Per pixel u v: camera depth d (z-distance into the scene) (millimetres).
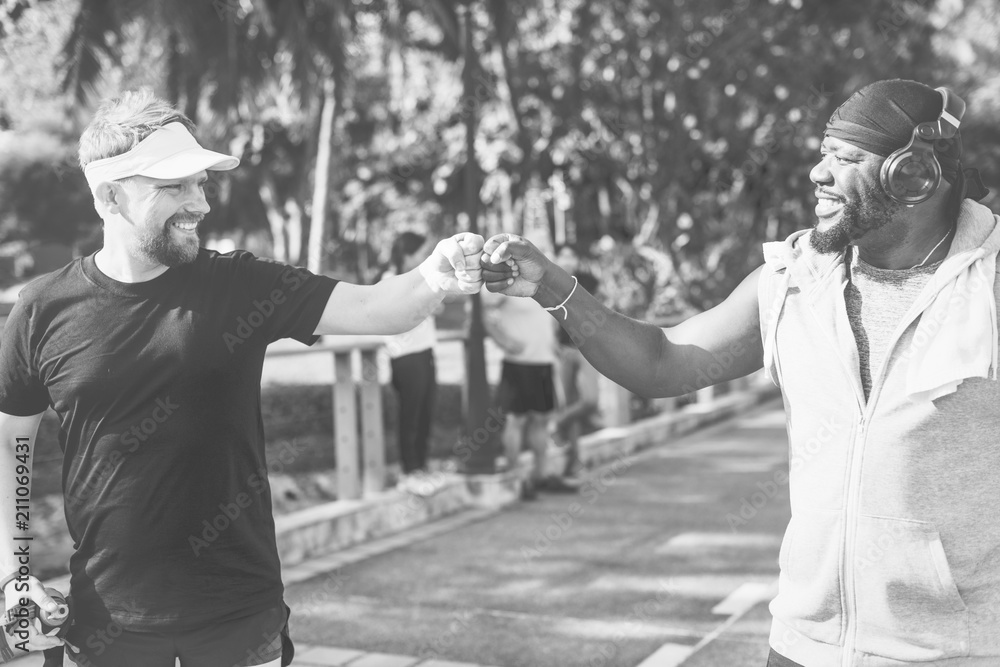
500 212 21453
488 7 14906
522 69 18156
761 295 2055
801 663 1970
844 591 1896
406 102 20266
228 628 2223
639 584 5516
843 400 1890
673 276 15617
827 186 1902
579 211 21422
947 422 1803
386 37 15555
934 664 1841
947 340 1790
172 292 2219
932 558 1821
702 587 5426
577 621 4891
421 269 2289
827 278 1952
